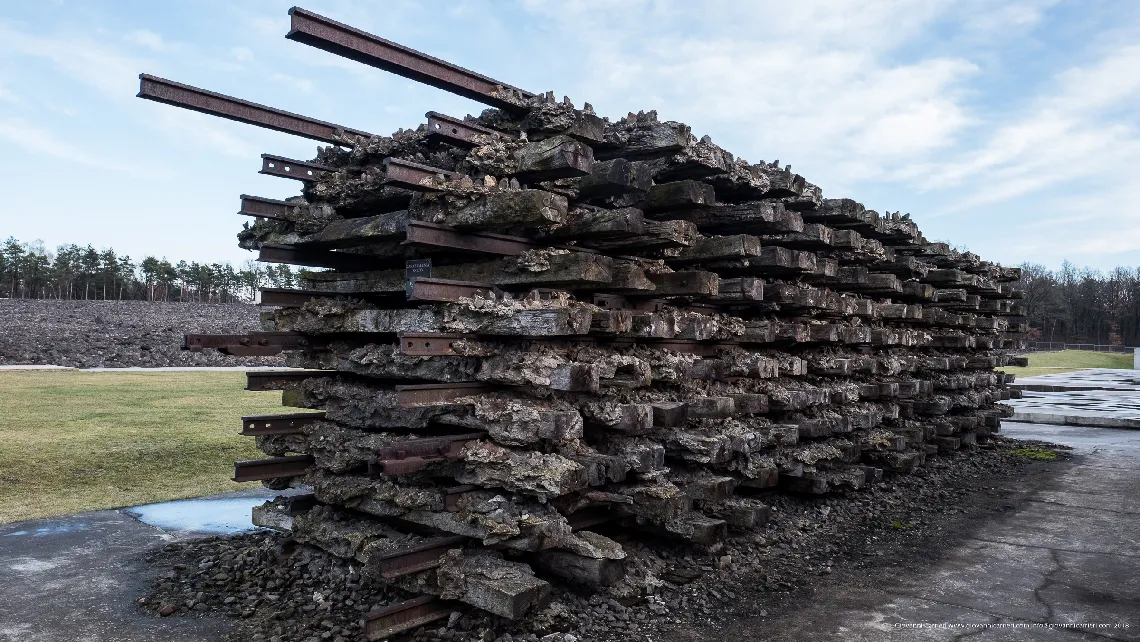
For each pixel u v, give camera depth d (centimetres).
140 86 461
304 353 638
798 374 789
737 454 679
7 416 1225
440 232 486
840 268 852
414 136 547
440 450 474
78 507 784
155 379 2023
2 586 563
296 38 416
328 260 649
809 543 706
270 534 692
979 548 712
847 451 836
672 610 529
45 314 3678
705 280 569
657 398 605
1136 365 5228
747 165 645
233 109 515
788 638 495
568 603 513
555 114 507
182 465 980
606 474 514
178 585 568
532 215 448
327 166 618
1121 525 805
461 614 484
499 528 462
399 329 531
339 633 476
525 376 482
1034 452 1293
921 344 1055
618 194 544
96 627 492
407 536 531
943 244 1106
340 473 581
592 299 577
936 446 1086
